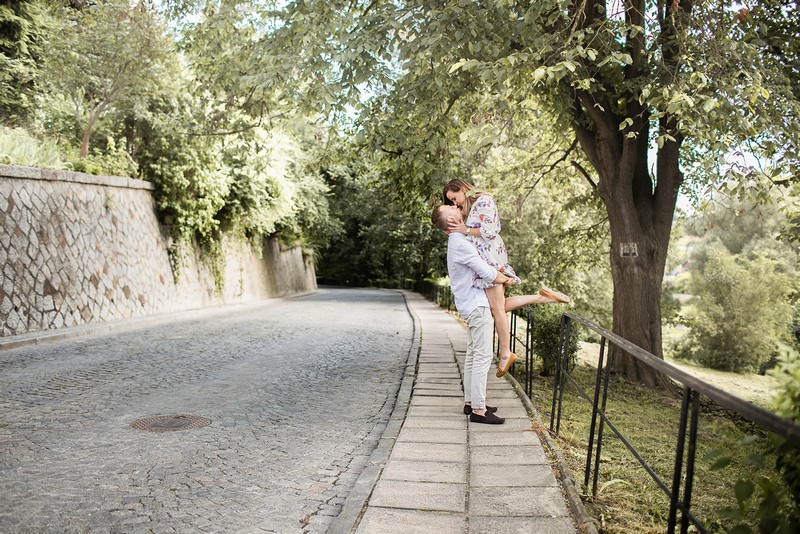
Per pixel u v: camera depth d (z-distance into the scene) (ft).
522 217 80.59
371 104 29.71
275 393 23.93
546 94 32.48
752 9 29.58
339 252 200.13
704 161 28.32
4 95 56.75
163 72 56.18
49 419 19.08
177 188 64.69
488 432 17.51
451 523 11.04
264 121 49.85
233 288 89.92
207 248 79.66
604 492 13.47
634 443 19.62
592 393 28.71
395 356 34.40
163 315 57.52
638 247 34.24
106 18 52.54
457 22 24.86
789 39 31.73
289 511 12.26
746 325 111.34
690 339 122.42
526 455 15.21
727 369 115.24
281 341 40.42
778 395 6.59
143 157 63.10
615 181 33.86
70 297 46.06
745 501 7.02
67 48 52.47
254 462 15.37
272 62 29.14
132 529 11.18
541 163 49.60
